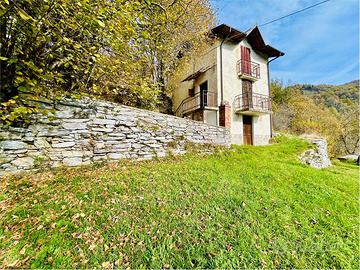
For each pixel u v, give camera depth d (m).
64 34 3.75
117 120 5.20
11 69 3.45
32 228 2.33
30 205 2.73
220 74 10.78
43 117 4.09
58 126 4.27
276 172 5.25
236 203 3.34
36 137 3.97
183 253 2.19
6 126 3.64
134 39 5.00
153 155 5.76
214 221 2.79
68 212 2.66
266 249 2.37
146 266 2.01
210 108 10.46
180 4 8.30
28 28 3.25
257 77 11.97
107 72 5.01
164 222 2.68
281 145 10.63
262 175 4.88
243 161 6.28
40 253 2.01
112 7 3.73
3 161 3.54
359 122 22.03
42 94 4.01
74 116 4.51
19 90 3.24
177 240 2.38
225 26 10.22
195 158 6.21
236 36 11.18
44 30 3.44
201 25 9.71
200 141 7.18
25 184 3.29
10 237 2.18
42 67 3.97
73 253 2.07
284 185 4.37
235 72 11.37
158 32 7.00
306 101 24.58
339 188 4.74
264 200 3.55
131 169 4.53
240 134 11.14
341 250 2.49
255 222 2.85
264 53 13.05
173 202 3.21
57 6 3.07
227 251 2.26
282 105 22.80
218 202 3.33
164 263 2.05
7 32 3.39
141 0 4.73
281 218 3.03
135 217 2.73
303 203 3.61
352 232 2.89
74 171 4.08
